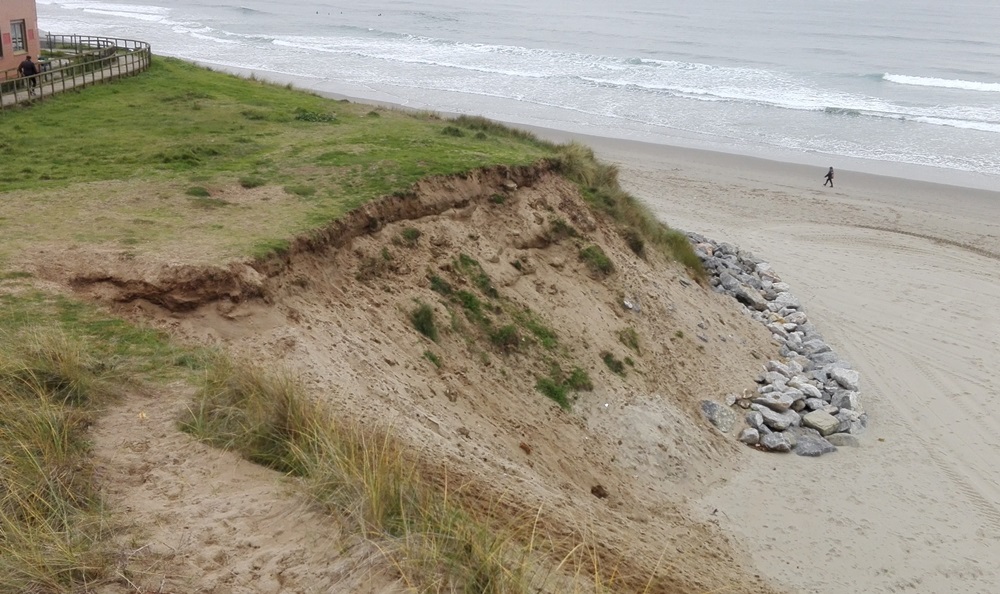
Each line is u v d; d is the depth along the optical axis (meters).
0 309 8.44
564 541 7.45
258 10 102.12
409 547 5.46
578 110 47.06
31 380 6.82
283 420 6.95
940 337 19.38
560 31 86.88
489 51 71.12
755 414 14.81
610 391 13.48
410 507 5.98
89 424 6.62
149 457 6.36
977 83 58.16
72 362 7.11
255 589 5.13
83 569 4.93
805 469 13.62
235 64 59.03
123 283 9.16
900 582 10.97
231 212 12.37
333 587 5.21
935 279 23.11
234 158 16.38
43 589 4.78
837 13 106.81
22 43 27.62
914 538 11.95
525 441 11.13
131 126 19.73
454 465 8.13
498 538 5.89
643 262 17.84
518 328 13.39
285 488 6.17
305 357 9.05
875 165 36.97
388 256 12.69
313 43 73.12
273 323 9.54
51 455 5.86
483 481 8.09
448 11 104.56
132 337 8.45
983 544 11.91
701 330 17.05
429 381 10.72
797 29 89.81
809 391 15.91
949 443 14.84
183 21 88.25
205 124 20.30
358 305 11.31
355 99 46.53
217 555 5.36
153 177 14.33
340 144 17.78
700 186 32.28
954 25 94.31
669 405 14.07
